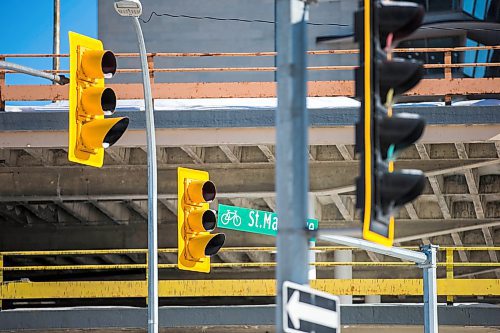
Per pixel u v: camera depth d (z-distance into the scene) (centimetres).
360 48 1680
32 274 7188
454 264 4978
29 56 5138
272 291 5022
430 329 3834
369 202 1631
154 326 4034
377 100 1659
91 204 5900
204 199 3784
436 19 11206
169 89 5153
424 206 5741
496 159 5112
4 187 5538
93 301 7519
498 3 11106
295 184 1864
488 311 4984
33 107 5278
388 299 7719
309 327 1845
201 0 10381
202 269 3809
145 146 5119
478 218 5662
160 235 6034
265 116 5050
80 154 2888
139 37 4156
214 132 5084
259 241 6072
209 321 5034
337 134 5038
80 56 2895
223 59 10331
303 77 1897
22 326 5047
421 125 1650
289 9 1908
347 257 5959
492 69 11175
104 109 2933
